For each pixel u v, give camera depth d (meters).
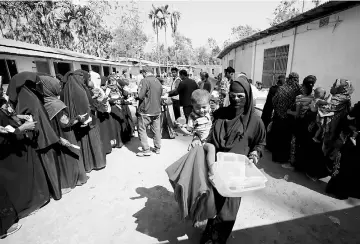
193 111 2.26
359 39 4.36
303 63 6.17
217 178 1.77
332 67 5.09
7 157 2.59
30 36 20.28
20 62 9.00
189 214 1.95
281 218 2.76
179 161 2.10
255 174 1.88
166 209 2.98
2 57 8.14
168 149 5.29
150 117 4.65
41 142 2.83
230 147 2.00
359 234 2.47
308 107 3.65
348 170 3.00
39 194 2.97
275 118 4.23
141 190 3.45
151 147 5.46
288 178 3.75
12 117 2.62
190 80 5.96
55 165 3.14
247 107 1.93
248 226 2.62
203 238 2.28
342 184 3.09
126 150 5.25
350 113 2.98
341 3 4.41
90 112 3.64
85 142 3.91
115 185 3.60
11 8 18.33
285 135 4.10
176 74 7.40
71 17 23.20
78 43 26.33
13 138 2.62
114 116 5.20
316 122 3.46
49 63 10.76
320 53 5.46
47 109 3.03
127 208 3.00
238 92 1.88
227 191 1.70
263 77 8.82
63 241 2.43
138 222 2.72
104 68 20.53
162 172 4.06
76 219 2.78
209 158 1.88
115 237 2.48
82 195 3.31
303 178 3.76
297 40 6.38
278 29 7.05
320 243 2.35
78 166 3.49
